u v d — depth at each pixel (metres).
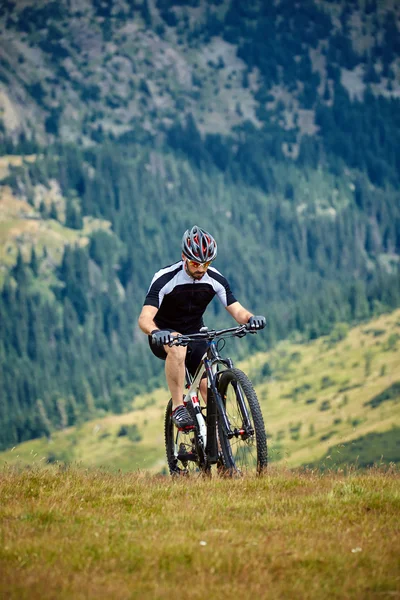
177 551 11.24
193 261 18.64
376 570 10.64
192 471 20.47
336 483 17.27
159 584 10.02
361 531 12.68
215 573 10.55
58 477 18.97
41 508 14.21
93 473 20.62
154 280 19.36
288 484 17.08
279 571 10.63
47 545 11.52
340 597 9.79
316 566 10.80
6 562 10.88
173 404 19.78
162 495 16.25
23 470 20.55
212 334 18.59
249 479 17.20
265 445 17.06
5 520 13.56
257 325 18.52
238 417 17.83
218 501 14.97
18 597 9.48
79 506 14.98
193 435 19.73
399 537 12.20
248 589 9.92
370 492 15.66
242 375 17.58
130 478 19.69
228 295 19.61
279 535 12.36
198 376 19.52
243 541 11.95
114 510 14.46
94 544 11.63
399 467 20.61
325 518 13.59
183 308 19.48
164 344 18.23
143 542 11.72
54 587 9.81
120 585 9.90
